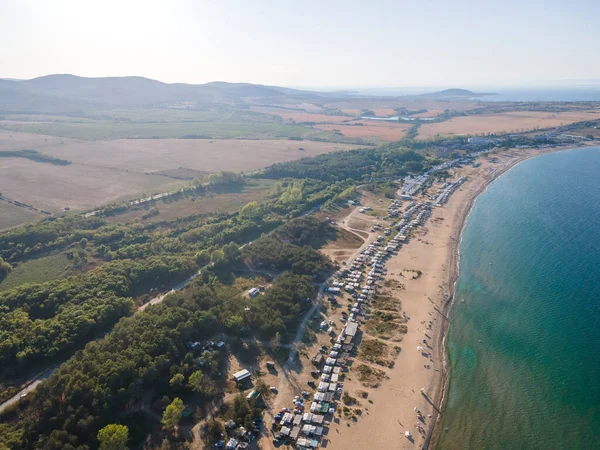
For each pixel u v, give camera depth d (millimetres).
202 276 198750
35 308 166125
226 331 158250
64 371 127625
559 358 142750
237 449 109375
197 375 128500
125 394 121812
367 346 151500
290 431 115375
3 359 138375
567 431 115625
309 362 143875
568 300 175125
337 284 191375
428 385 133500
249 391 130250
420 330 160500
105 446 102750
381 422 119438
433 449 111688
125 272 193500
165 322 151500
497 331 158625
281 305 169500
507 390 130625
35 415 114312
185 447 110500
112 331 153250
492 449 111188
